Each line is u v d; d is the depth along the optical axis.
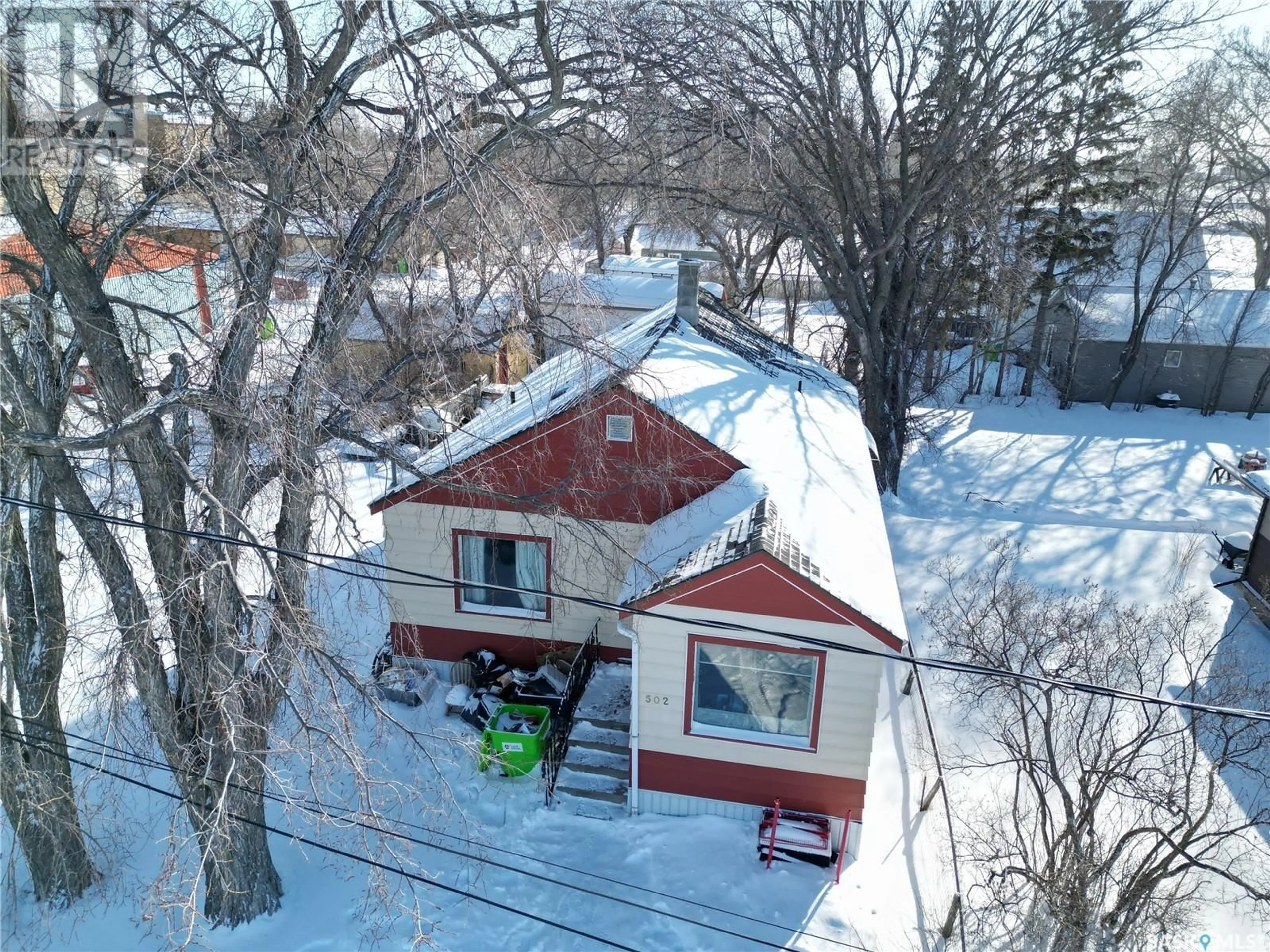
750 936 10.41
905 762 13.61
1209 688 15.21
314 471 9.26
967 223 25.69
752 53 20.61
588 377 9.55
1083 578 19.83
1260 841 12.24
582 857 11.42
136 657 8.81
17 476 8.67
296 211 9.06
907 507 25.34
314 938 10.16
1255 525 23.36
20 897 10.55
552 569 12.20
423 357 10.06
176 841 7.96
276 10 8.45
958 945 10.43
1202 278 36.19
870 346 25.12
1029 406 35.34
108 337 8.65
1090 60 23.58
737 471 13.35
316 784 9.89
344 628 15.77
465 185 8.59
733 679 11.45
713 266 40.22
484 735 12.65
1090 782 11.45
